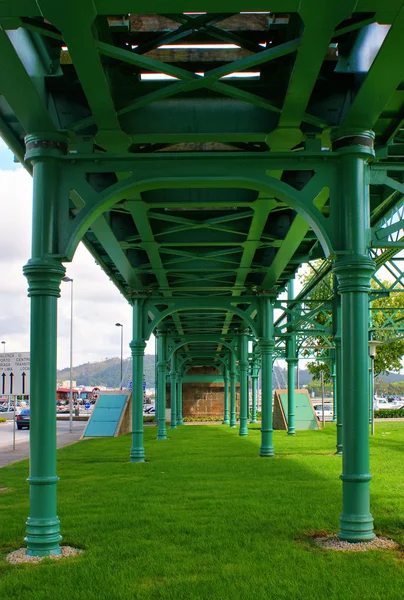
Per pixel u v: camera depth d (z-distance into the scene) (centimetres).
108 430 3200
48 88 780
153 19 758
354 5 554
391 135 885
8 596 603
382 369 5181
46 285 788
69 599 592
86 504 1071
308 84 697
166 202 1126
